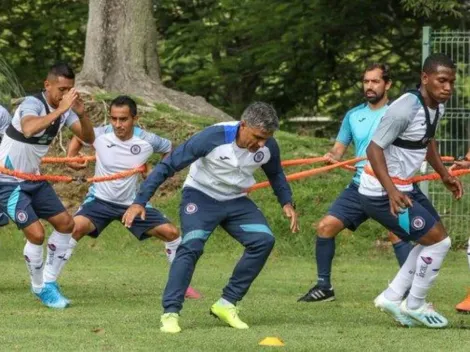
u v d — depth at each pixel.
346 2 31.41
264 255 12.00
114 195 14.88
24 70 34.38
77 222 14.75
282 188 12.22
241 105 34.44
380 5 31.64
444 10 28.55
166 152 15.21
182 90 34.72
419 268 11.98
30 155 13.53
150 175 11.63
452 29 31.56
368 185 12.07
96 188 14.95
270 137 11.90
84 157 15.23
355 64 33.50
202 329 11.83
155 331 11.60
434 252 11.93
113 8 27.14
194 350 10.45
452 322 12.73
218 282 17.42
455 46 22.16
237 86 34.56
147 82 27.05
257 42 33.00
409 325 12.22
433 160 12.52
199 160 11.90
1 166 13.55
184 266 11.72
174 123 25.06
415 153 11.80
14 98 25.66
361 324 12.48
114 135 14.92
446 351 10.57
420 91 11.66
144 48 27.28
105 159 14.87
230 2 32.66
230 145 11.63
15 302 14.27
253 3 32.34
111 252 21.97
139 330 11.67
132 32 27.14
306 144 24.92
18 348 10.50
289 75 33.69
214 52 33.84
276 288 16.56
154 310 13.49
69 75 13.19
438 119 11.80
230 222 12.06
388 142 11.52
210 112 27.06
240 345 10.75
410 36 32.66
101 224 14.96
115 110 14.79
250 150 11.66
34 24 33.94
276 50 31.92
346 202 15.02
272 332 11.66
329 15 31.64
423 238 11.89
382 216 12.06
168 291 11.70
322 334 11.57
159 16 34.34
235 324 12.00
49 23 33.56
